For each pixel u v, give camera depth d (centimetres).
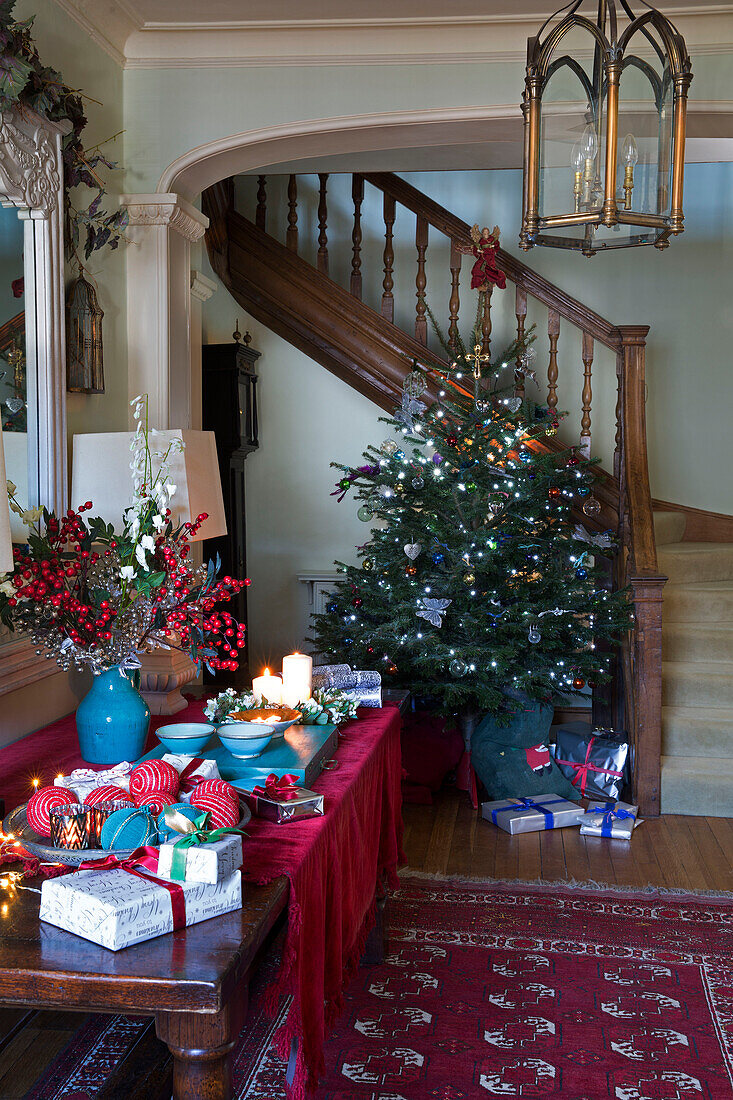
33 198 277
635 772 437
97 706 222
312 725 245
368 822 237
